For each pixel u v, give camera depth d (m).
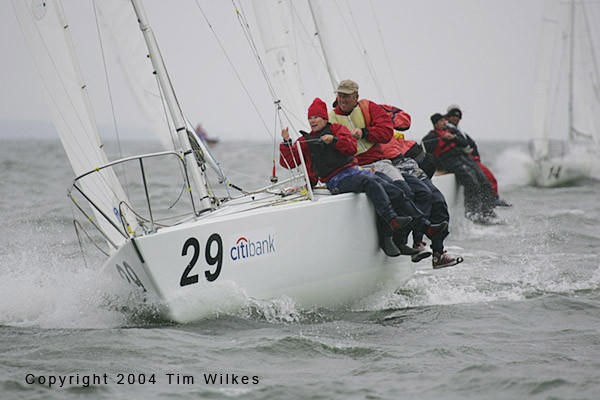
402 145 28.36
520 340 20.12
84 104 23.47
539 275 28.73
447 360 18.30
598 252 33.81
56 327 20.86
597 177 66.50
